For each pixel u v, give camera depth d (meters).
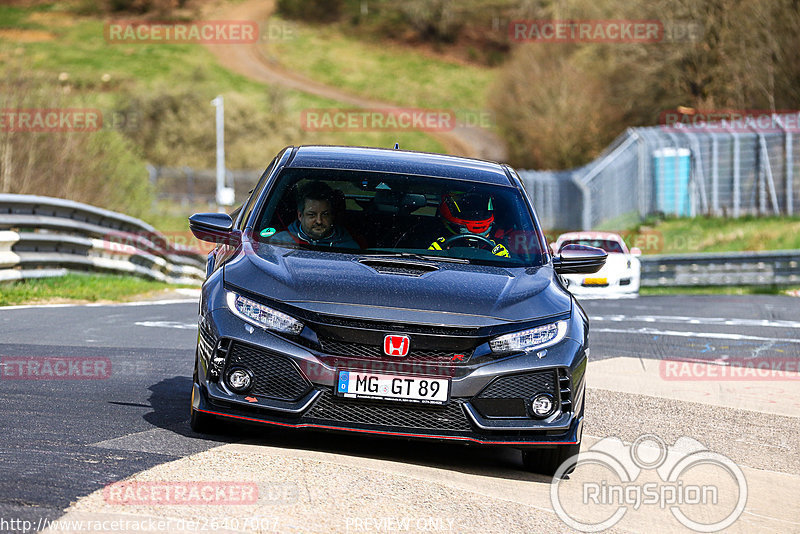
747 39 160.12
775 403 28.62
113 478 15.23
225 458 16.89
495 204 22.17
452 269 19.80
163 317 43.75
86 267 59.34
